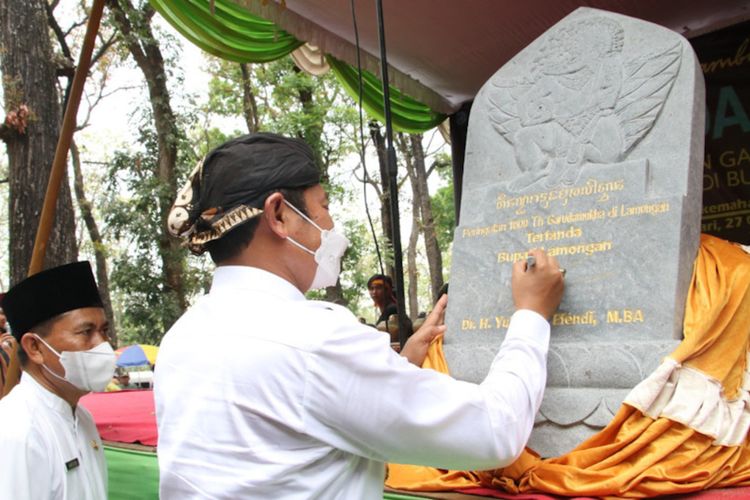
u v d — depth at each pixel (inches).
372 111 253.6
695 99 85.0
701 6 213.6
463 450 53.0
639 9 213.8
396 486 79.3
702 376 71.7
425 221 679.1
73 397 96.9
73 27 543.5
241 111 680.4
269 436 50.9
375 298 199.0
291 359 51.2
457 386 54.5
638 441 69.4
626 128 87.7
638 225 82.0
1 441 87.4
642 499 66.9
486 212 95.4
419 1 200.7
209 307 56.9
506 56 235.9
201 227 58.2
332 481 52.2
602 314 81.5
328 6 199.9
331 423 51.0
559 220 88.2
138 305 515.2
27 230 298.2
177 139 519.5
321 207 60.5
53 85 312.3
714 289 76.8
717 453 69.9
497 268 91.7
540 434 80.4
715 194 221.8
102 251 624.1
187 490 51.6
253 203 56.7
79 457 95.7
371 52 231.3
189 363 54.3
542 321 65.8
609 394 77.2
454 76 251.0
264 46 209.8
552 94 94.5
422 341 88.6
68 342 92.2
